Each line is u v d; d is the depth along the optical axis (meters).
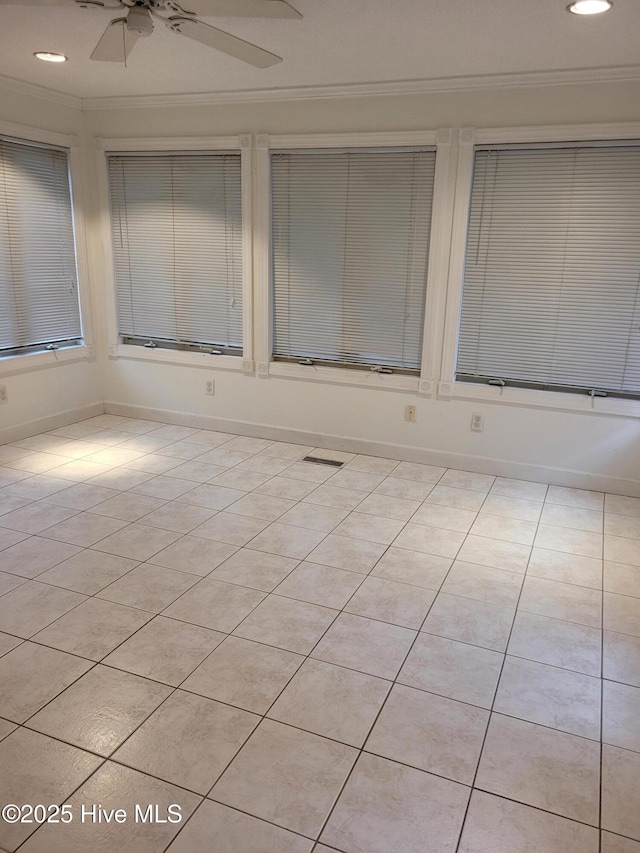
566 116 3.47
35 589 2.65
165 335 4.89
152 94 4.24
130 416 5.17
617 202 3.49
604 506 3.67
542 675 2.22
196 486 3.81
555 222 3.64
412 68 3.46
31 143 4.25
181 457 4.30
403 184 3.93
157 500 3.59
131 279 4.88
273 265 4.41
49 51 3.35
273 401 4.64
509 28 2.80
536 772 1.81
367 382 4.31
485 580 2.84
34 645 2.29
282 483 3.90
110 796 1.70
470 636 2.43
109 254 4.84
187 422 4.97
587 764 1.85
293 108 4.05
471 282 3.91
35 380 4.59
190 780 1.75
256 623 2.47
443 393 4.11
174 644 2.33
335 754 1.86
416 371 4.21
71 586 2.69
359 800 1.71
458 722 1.99
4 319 4.28
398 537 3.23
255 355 4.59
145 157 4.55
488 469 4.14
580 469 3.91
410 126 3.80
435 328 4.03
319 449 4.55
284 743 1.89
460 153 3.71
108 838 1.58
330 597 2.66
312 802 1.70
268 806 1.68
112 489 3.72
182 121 4.36
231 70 3.63
